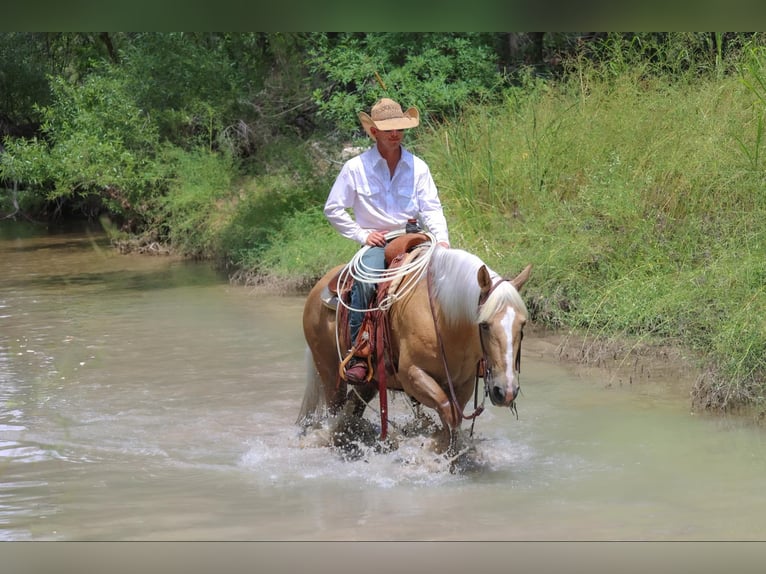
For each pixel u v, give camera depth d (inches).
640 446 255.6
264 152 713.6
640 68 481.1
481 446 256.7
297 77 727.7
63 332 440.5
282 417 295.9
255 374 351.9
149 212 756.6
